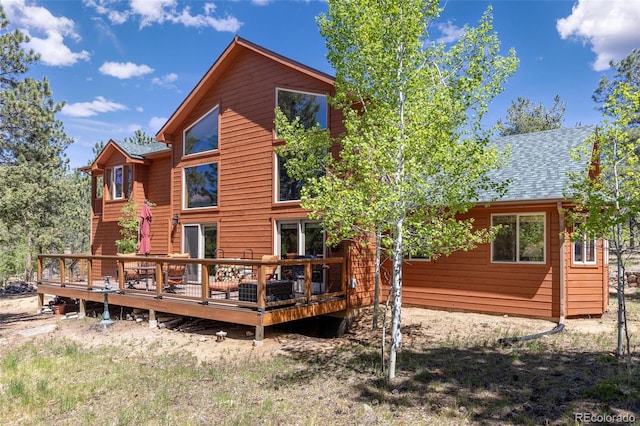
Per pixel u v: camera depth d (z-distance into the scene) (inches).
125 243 654.5
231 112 537.0
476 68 267.9
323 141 377.4
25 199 546.0
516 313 408.2
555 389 214.5
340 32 310.8
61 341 372.8
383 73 278.8
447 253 297.1
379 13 270.8
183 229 586.6
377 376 251.6
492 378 236.5
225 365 290.5
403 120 273.6
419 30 272.8
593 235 253.0
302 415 203.2
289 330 429.7
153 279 514.6
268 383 251.3
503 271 416.8
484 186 273.1
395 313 252.4
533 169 442.9
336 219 253.0
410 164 234.8
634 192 237.5
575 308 395.9
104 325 409.4
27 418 213.0
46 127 724.7
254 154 508.7
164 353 326.0
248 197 511.5
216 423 197.9
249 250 506.0
